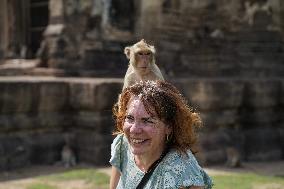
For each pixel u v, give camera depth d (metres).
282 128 16.64
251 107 15.82
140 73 4.76
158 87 3.01
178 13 19.41
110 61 16.73
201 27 20.09
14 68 16.70
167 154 2.96
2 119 12.82
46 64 16.52
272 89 16.17
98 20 16.88
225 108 15.13
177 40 19.16
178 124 2.98
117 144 3.32
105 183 11.27
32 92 13.29
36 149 13.38
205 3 20.30
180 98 3.04
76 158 13.88
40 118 13.56
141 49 4.72
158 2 18.73
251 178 12.35
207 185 3.03
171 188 2.84
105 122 13.56
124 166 3.27
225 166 14.31
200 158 14.23
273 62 20.64
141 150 2.94
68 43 16.23
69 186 10.93
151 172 2.98
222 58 19.36
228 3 20.89
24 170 12.77
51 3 16.73
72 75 15.89
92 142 13.56
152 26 18.56
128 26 18.16
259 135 15.87
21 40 19.41
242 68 19.67
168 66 18.45
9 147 12.83
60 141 13.85
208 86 14.65
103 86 13.46
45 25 18.83
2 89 12.75
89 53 16.27
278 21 21.59
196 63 19.09
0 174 12.26
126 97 3.07
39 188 10.66
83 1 16.52
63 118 14.00
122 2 17.92
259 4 21.27
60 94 13.84
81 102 13.76
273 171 13.85
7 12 19.53
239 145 15.37
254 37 20.88
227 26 20.81
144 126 2.92
